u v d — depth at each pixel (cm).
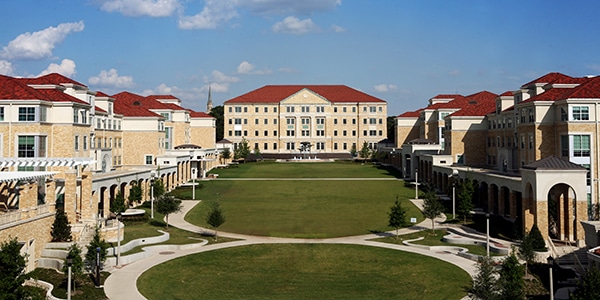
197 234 5881
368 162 13812
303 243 5431
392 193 8644
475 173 7119
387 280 4131
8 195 5166
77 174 5838
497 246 4916
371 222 6594
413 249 5128
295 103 16588
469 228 5934
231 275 4278
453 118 9675
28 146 6284
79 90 7725
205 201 8012
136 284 3928
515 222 5325
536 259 4588
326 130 16612
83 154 7006
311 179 10244
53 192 4938
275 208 7481
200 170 10825
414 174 10300
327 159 15250
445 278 4116
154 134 10062
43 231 4594
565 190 5184
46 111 6450
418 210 7256
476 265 4219
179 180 9794
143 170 7988
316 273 4347
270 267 4525
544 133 6322
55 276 4069
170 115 11775
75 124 6694
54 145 6550
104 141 8975
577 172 4906
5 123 6259
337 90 17575
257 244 5375
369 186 9362
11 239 3728
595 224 4241
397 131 13988
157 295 3716
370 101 16688
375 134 16712
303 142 16612
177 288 3900
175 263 4597
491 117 9288
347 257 4841
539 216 4906
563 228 5234
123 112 10056
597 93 5981
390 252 4994
